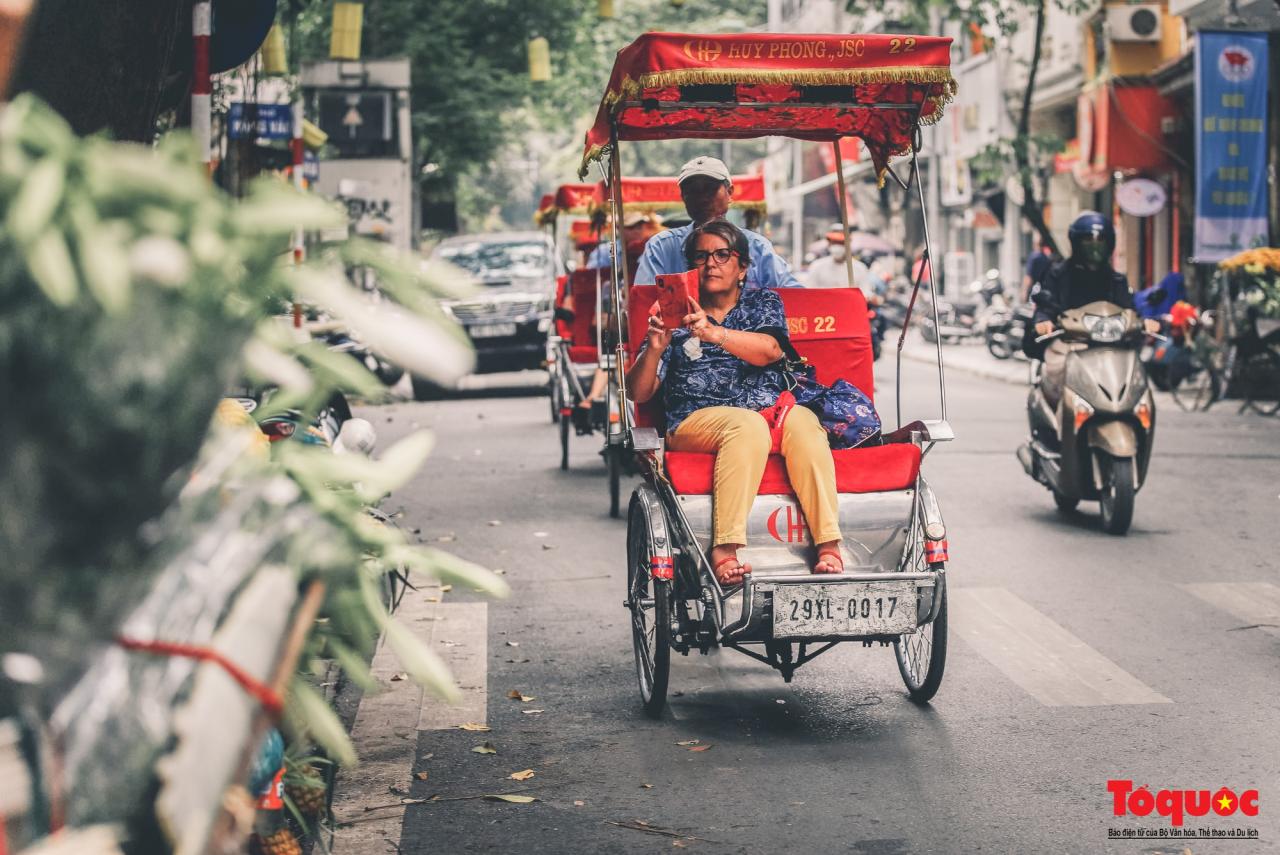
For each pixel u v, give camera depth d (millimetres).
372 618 2262
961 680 6238
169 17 5180
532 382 23984
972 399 19344
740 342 5734
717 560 5484
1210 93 19000
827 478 5523
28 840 1847
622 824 4590
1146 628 7043
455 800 4824
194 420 1849
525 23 30078
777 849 4363
